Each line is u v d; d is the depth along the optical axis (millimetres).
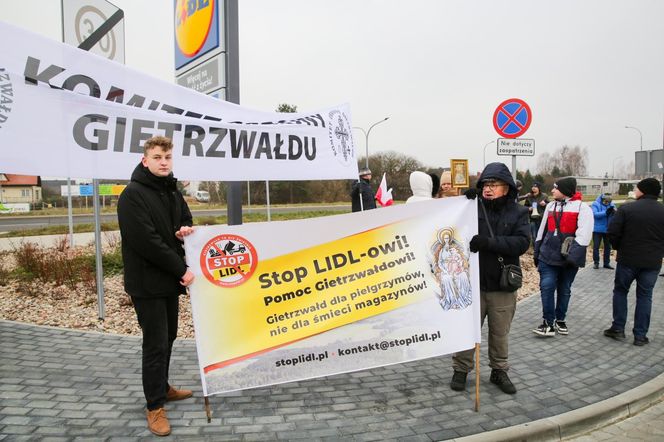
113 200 45188
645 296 5324
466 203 3836
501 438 3254
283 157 5199
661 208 5285
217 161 4754
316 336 3527
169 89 4562
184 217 3553
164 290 3186
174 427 3285
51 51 3766
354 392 3953
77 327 5449
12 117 3447
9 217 31672
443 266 3758
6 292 7051
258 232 3418
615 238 5449
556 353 5023
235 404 3680
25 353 4559
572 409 3713
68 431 3154
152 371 3201
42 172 3580
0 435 3080
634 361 4812
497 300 4000
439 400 3822
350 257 3604
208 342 3316
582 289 8508
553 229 5578
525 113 7254
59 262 8047
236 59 5547
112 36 5777
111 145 3955
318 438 3199
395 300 3668
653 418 3822
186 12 6137
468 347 3752
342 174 5715
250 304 3402
